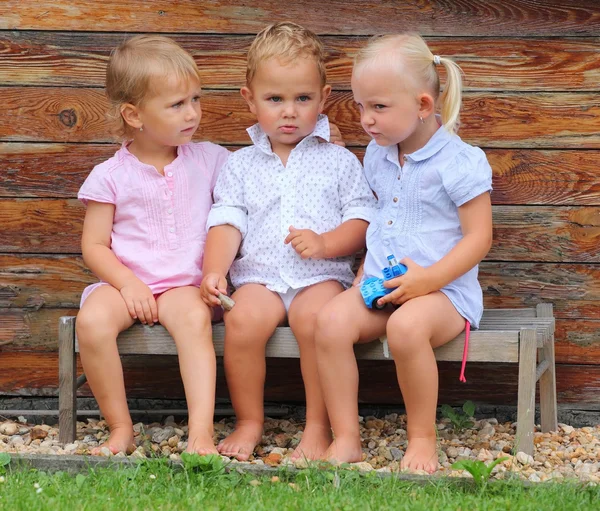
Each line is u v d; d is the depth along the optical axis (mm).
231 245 5164
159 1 5574
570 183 5480
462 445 5059
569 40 5398
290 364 5742
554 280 5535
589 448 5074
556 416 5422
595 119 5422
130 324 4938
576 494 3914
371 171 5180
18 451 4922
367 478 4090
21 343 5766
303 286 4992
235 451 4707
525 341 4590
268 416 5723
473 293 4848
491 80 5473
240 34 5570
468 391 5672
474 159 4781
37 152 5672
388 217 4949
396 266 4648
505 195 5531
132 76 5008
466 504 3688
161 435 5207
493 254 5566
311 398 4812
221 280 4930
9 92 5637
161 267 5137
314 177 5188
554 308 5559
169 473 4148
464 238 4715
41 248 5719
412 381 4523
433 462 4461
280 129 5094
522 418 4609
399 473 4152
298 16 5539
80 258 5715
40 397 5809
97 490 3910
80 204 5691
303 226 5121
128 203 5180
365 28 5516
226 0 5551
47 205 5691
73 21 5594
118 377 4852
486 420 5543
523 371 4598
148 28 5598
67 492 3832
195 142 5543
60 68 5621
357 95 4766
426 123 4871
